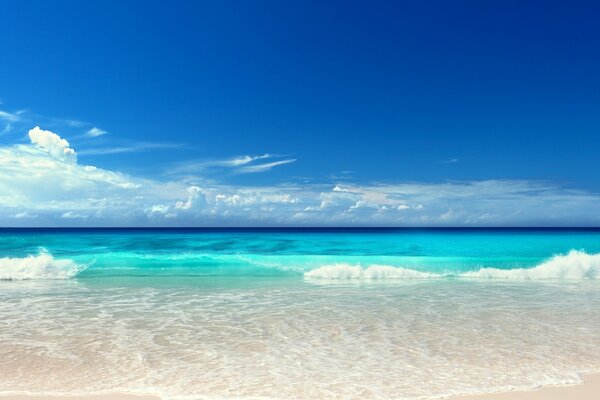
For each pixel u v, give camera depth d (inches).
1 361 267.6
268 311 425.1
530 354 281.6
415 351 289.4
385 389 221.5
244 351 289.6
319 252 1070.4
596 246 1135.0
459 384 228.7
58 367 256.5
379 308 440.8
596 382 232.1
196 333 339.0
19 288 577.6
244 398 209.9
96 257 812.0
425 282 650.8
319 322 377.1
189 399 209.0
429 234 1657.2
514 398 210.8
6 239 1221.7
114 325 365.7
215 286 595.5
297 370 251.1
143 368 254.8
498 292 550.6
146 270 753.6
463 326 362.0
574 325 365.4
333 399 208.7
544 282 653.3
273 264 799.7
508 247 1130.0
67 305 457.1
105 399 208.7
